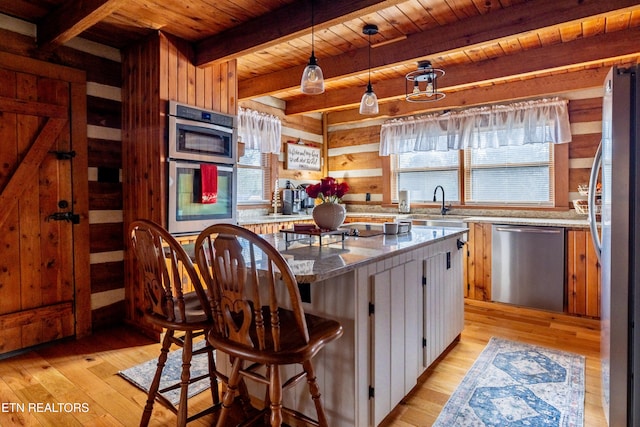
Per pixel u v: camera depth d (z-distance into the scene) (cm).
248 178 477
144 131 305
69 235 298
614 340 163
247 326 131
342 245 208
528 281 370
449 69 379
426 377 235
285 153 525
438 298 247
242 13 265
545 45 326
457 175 485
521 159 441
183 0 246
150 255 162
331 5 234
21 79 272
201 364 252
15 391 218
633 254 158
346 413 167
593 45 307
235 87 353
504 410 198
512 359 259
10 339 267
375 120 550
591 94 392
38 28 276
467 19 275
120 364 253
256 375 142
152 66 298
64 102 294
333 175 594
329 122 585
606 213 173
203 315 163
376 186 552
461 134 461
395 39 310
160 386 222
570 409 198
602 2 225
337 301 167
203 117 320
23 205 274
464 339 298
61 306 292
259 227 404
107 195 321
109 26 285
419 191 516
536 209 426
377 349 176
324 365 173
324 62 357
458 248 285
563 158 408
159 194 294
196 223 315
